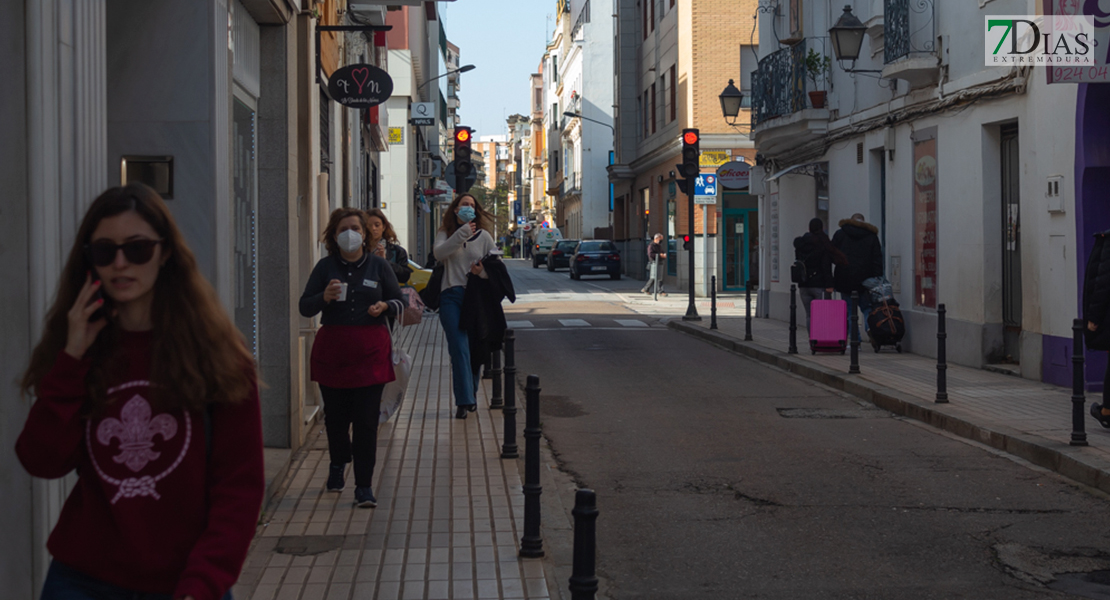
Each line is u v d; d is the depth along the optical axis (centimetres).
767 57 2016
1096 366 1087
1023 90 1174
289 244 794
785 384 1276
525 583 516
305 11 943
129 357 252
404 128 3531
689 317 2148
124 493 249
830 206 1830
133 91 555
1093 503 686
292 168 811
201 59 556
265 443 801
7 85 383
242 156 727
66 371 245
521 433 936
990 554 574
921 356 1463
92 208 251
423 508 663
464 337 1002
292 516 640
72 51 404
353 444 664
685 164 2155
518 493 707
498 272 995
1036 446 810
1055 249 1120
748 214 3291
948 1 1355
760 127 1977
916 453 853
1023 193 1189
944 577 534
